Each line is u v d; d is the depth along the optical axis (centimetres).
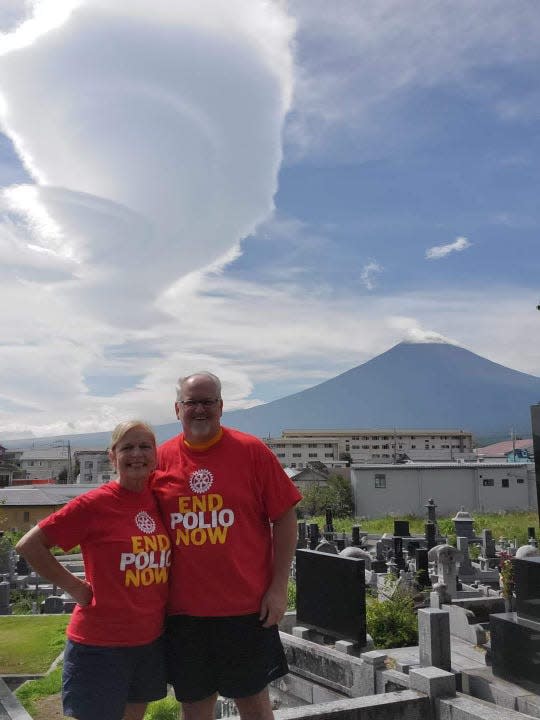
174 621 245
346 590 571
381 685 455
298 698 538
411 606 709
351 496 3494
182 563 243
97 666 233
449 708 383
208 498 243
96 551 237
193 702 244
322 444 7375
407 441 7762
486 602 732
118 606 235
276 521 252
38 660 712
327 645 591
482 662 583
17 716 286
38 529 235
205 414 246
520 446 7450
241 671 240
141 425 245
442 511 3409
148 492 248
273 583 246
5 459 5672
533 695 483
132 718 245
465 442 7831
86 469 6353
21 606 1250
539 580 486
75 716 233
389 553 1616
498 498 3438
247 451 250
